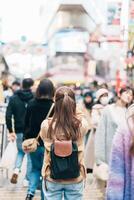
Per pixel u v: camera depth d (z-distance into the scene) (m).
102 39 34.66
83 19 46.25
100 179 7.20
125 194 3.74
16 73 32.72
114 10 30.69
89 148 9.95
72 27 44.88
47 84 6.84
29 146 6.65
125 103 7.16
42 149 6.79
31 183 7.22
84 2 44.78
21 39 30.75
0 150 9.89
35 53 31.11
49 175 5.02
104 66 39.53
